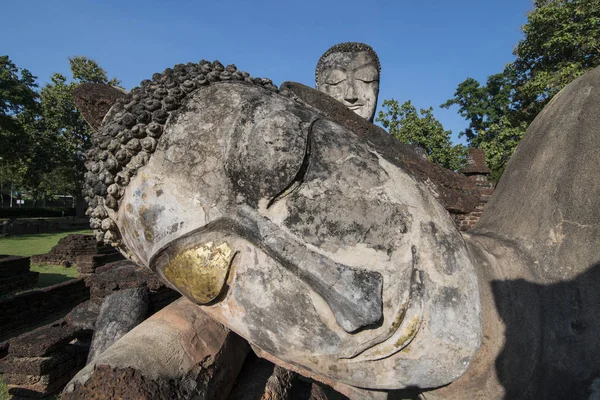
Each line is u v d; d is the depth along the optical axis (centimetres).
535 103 1270
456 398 151
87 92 158
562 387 143
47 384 359
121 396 123
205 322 177
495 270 156
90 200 151
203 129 137
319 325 130
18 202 3759
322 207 131
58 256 1030
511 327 148
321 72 295
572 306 148
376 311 125
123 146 137
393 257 132
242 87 146
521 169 185
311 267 126
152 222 135
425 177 175
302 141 133
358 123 173
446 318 132
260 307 132
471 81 2102
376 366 135
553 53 1223
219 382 170
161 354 143
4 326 520
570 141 164
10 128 1777
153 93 143
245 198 130
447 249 138
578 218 155
